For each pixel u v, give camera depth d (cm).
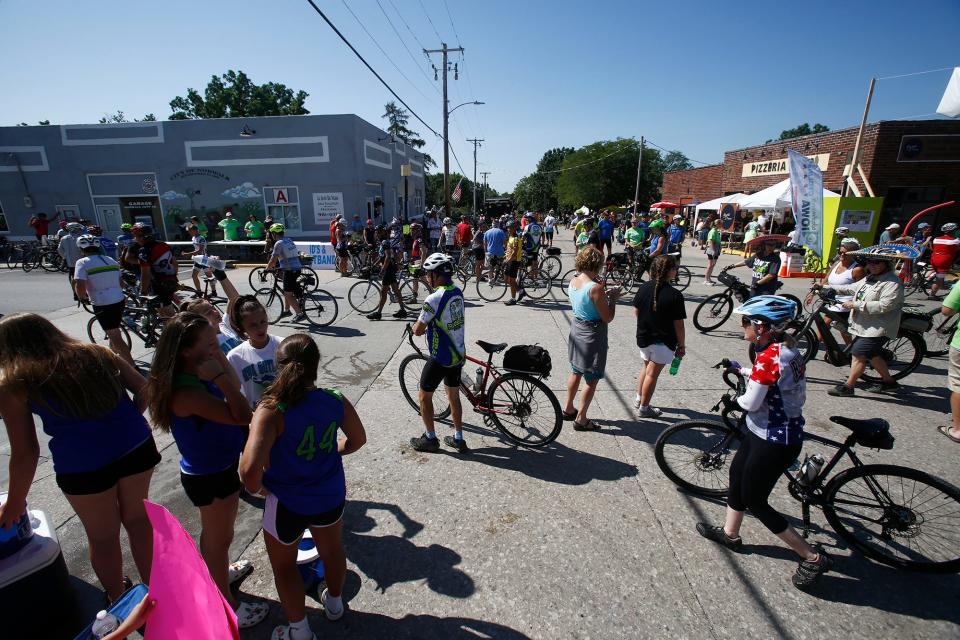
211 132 1797
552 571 283
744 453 276
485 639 239
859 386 550
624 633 242
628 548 301
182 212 1894
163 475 390
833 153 1758
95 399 213
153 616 136
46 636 236
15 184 1916
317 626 247
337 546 231
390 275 878
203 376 213
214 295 957
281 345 209
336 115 1748
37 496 357
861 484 315
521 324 845
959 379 414
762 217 1878
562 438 439
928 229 1265
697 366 626
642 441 432
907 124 1548
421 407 404
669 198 3650
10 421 198
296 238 1866
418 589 270
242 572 279
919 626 246
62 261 1553
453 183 7550
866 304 489
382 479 377
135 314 708
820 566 262
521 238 1022
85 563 293
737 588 270
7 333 200
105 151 1852
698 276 1426
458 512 336
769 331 263
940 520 285
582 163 5478
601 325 420
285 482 207
